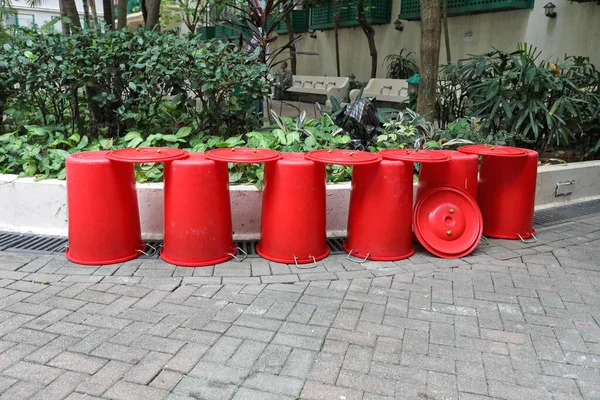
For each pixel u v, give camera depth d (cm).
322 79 1727
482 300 382
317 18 1831
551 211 628
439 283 411
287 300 375
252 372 288
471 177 494
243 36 902
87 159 418
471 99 740
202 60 567
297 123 655
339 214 518
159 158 406
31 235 502
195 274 415
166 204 430
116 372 284
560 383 284
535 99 671
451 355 309
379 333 332
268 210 442
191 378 281
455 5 1257
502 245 504
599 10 1005
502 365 300
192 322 340
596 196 697
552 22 1101
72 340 315
